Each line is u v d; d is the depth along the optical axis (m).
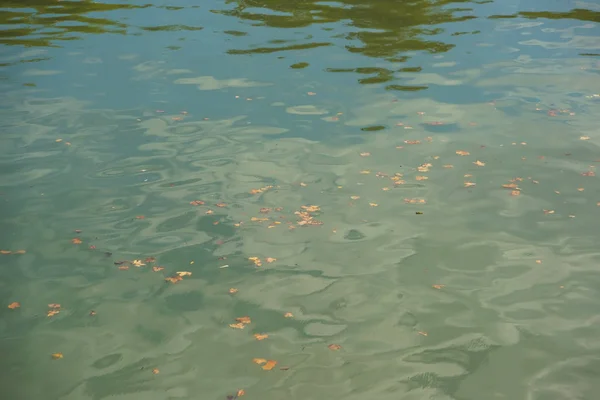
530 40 14.66
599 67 13.02
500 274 7.12
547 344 6.13
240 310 6.55
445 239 7.71
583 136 10.24
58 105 11.23
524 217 8.15
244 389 5.57
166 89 11.91
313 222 7.99
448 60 13.41
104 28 15.52
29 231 7.79
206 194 8.57
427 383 5.66
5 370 5.79
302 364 5.87
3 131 10.25
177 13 16.72
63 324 6.35
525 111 11.12
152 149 9.76
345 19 16.20
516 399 5.50
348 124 10.59
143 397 5.48
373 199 8.50
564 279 7.04
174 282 6.94
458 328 6.33
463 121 10.73
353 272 7.13
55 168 9.22
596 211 8.27
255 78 12.43
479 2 17.97
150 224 7.93
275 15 16.55
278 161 9.44
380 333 6.26
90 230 7.81
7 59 13.40
